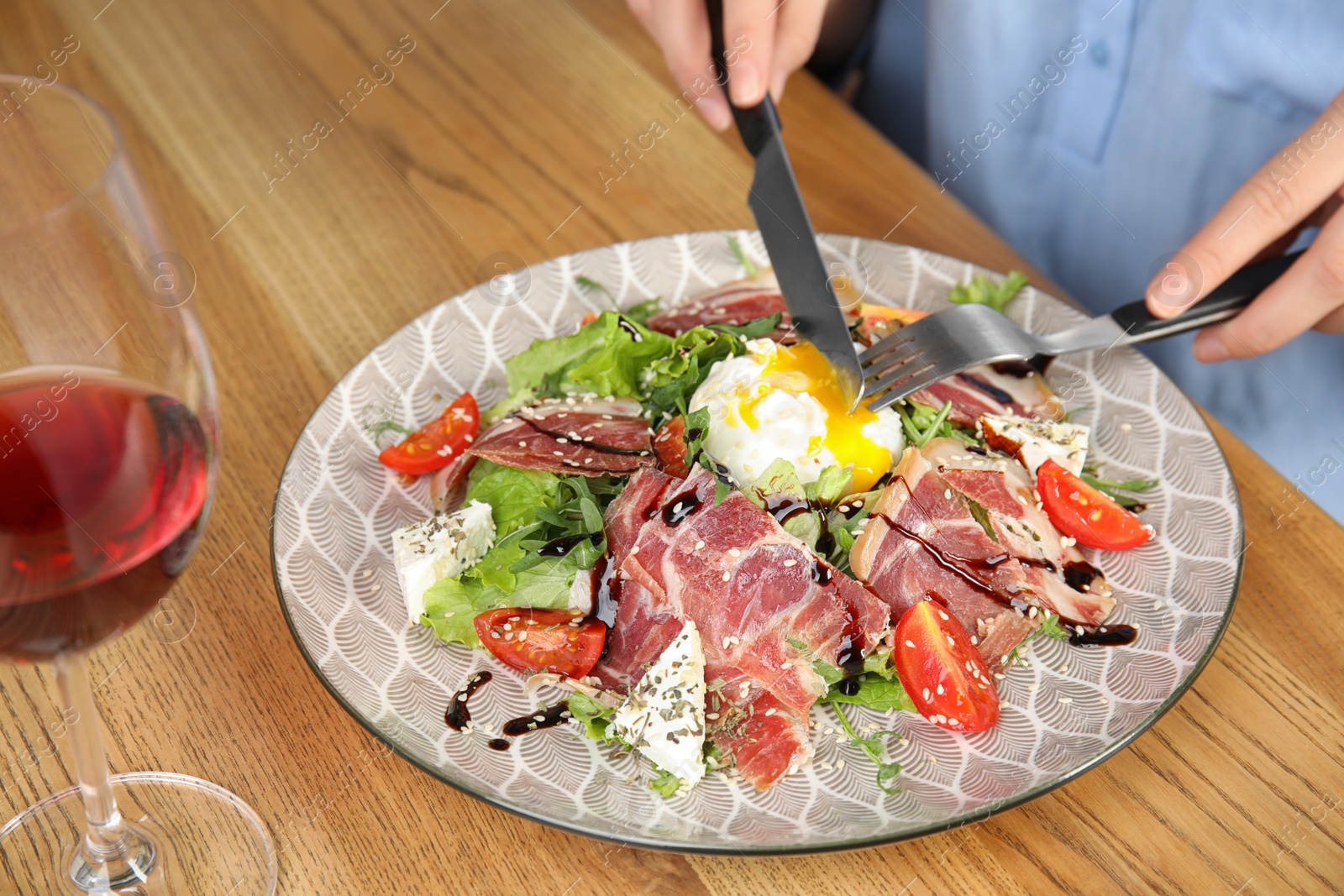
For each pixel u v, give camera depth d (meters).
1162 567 0.46
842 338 0.48
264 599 0.46
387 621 0.45
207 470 0.35
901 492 0.46
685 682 0.41
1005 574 0.45
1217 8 0.61
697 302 0.54
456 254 0.58
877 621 0.43
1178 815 0.41
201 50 0.67
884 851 0.40
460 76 0.65
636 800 0.40
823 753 0.42
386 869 0.40
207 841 0.40
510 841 0.40
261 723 0.43
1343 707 0.43
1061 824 0.41
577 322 0.55
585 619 0.44
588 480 0.47
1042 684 0.43
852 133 0.63
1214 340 0.53
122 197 0.33
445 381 0.52
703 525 0.44
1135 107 0.66
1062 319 0.53
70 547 0.33
